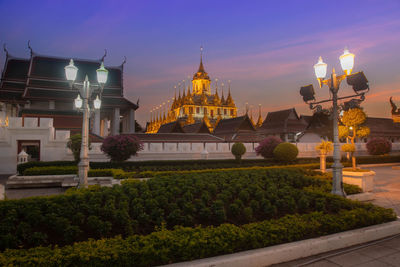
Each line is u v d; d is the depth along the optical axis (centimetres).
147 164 1934
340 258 498
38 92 3591
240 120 3762
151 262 420
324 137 3638
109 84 4097
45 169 1476
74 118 2933
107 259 395
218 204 644
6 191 1310
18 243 459
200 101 11669
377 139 3112
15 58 3953
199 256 446
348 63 862
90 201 620
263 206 699
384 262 480
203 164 1994
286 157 2017
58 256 388
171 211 630
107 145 1798
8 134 2052
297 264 472
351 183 1140
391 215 677
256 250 477
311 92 1010
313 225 561
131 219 568
